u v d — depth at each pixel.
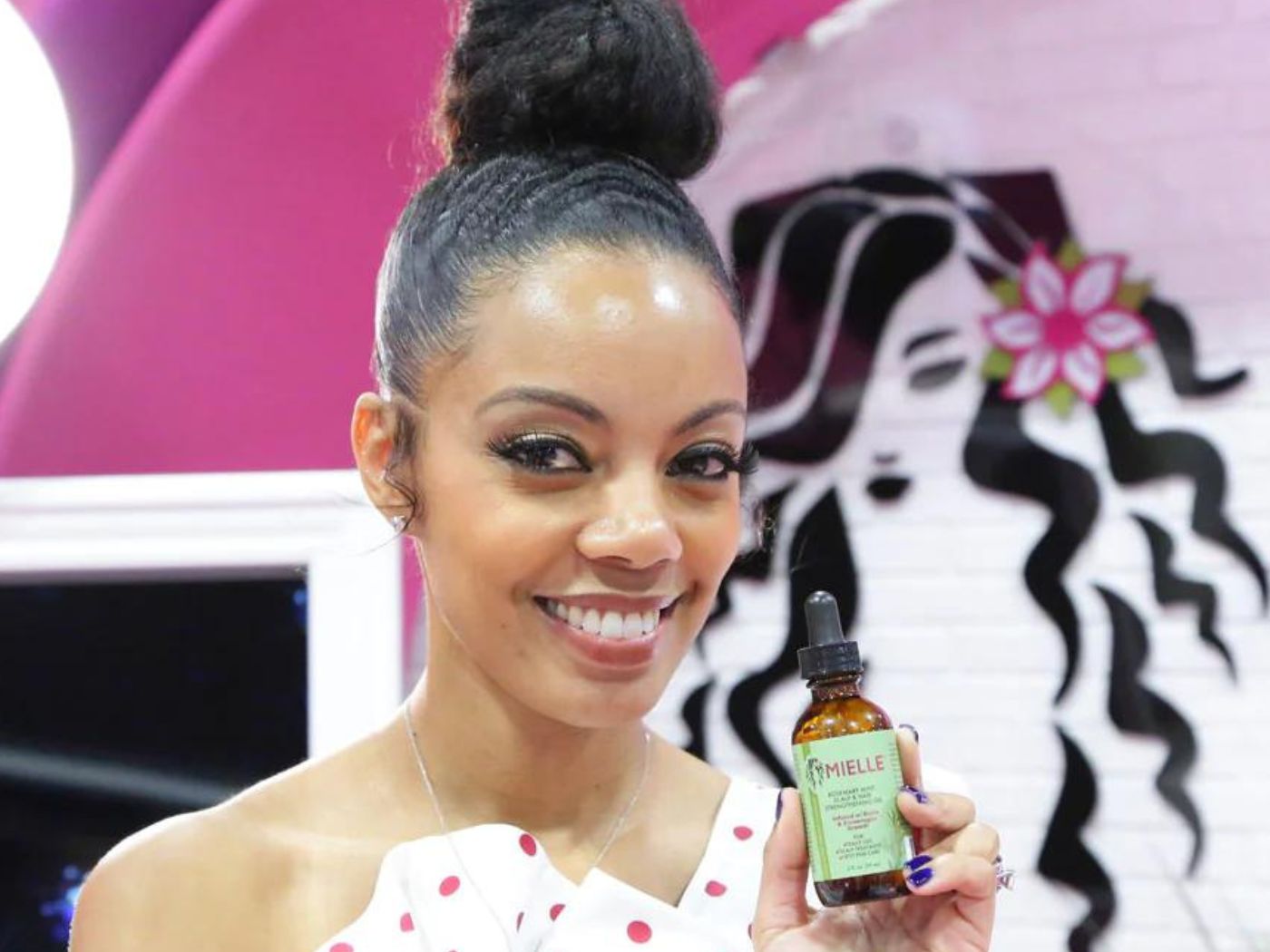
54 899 2.54
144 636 2.59
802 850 1.21
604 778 1.38
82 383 2.79
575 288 1.21
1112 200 2.71
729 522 1.26
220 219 2.81
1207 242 2.68
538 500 1.20
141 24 2.84
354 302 2.78
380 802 1.37
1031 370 2.71
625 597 1.20
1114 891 2.59
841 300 2.76
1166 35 2.71
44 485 2.61
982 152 2.75
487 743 1.34
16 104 2.67
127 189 2.81
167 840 1.35
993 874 1.15
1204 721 2.61
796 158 2.78
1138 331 2.69
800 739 1.17
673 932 1.29
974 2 2.75
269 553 2.57
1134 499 2.66
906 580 2.71
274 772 2.54
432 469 1.25
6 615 2.61
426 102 2.77
